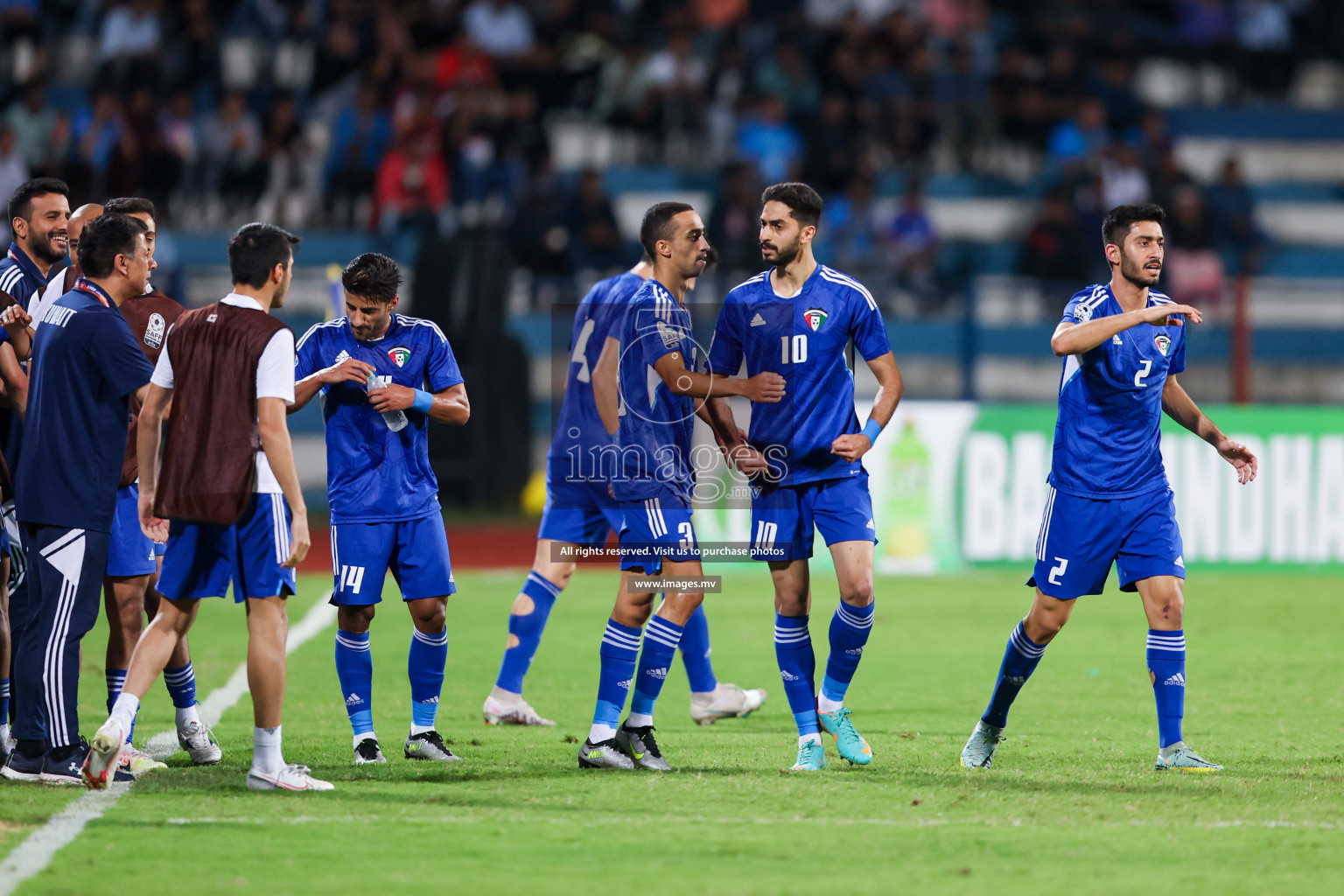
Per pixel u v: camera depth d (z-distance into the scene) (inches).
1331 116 3043.8
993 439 1807.3
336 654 813.9
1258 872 582.6
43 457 732.0
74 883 555.2
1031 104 2736.2
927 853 608.1
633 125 2682.1
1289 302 2203.5
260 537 711.1
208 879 562.6
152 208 803.4
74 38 2837.1
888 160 2701.8
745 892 553.6
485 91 2551.7
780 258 783.1
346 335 808.9
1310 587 1674.5
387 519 794.2
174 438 700.0
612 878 570.9
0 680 798.5
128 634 801.6
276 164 2485.2
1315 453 1792.6
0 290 814.5
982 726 803.4
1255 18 3053.6
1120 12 3078.2
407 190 2407.7
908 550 1801.2
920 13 2950.3
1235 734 908.0
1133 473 793.6
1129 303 799.1
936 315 2324.1
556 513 930.7
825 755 829.8
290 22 2802.7
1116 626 1406.3
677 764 800.9
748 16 2967.5
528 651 941.2
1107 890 558.9
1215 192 2618.1
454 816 663.8
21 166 2271.2
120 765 751.1
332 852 601.6
